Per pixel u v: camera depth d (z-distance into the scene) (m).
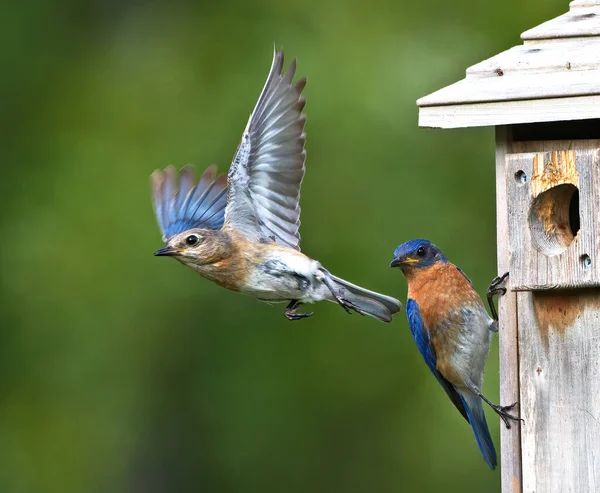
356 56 15.32
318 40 15.60
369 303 9.18
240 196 9.34
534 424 8.62
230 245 9.23
